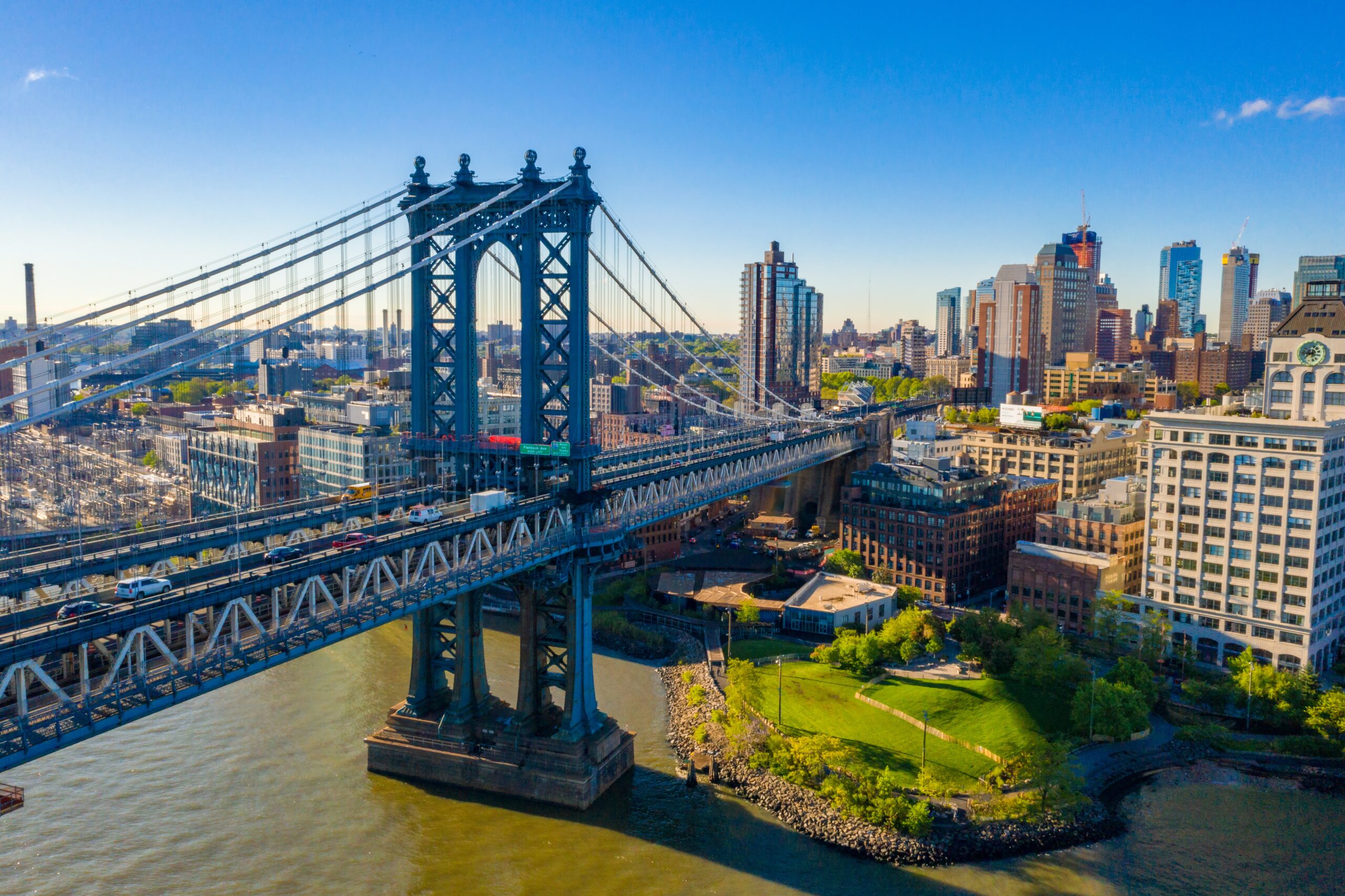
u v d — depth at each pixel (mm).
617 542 129875
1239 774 129875
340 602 98812
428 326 132125
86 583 93812
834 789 117375
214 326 99312
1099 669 162250
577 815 117188
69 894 96438
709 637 182000
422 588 100688
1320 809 120625
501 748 123438
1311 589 155375
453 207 129375
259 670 81562
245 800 117250
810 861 107875
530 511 119438
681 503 164375
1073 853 110062
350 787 121938
